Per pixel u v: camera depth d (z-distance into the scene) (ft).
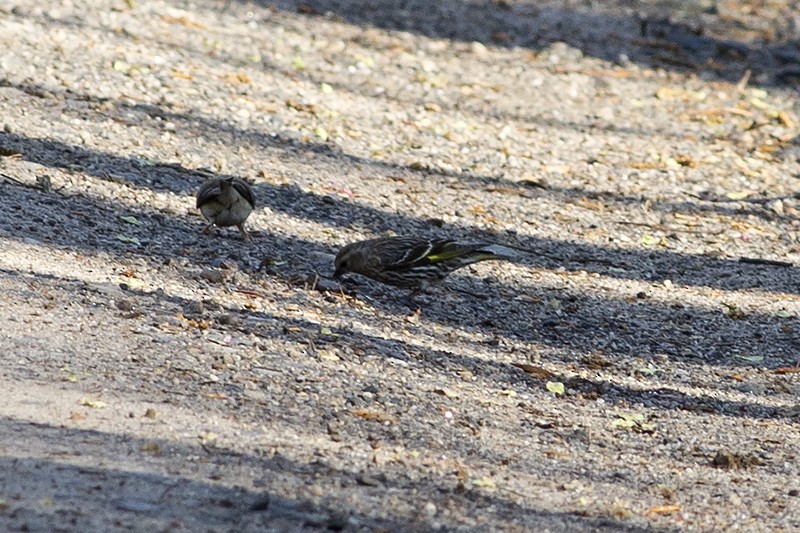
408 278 47.03
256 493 28.81
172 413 33.22
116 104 66.49
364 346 41.86
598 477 34.83
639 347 48.24
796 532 32.53
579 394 41.98
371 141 70.59
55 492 27.17
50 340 36.70
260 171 62.03
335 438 33.88
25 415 31.40
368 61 84.17
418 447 34.47
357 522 28.14
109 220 50.19
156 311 40.91
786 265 60.90
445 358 42.68
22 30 74.28
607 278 56.24
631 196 69.15
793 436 40.70
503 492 32.14
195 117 67.67
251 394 35.70
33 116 61.87
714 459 37.40
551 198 66.90
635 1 107.04
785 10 108.58
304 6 94.48
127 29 79.66
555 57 91.40
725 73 92.94
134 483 28.27
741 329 51.78
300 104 73.56
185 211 53.47
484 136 74.74
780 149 79.10
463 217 61.72
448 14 98.12
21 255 43.65
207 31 83.76
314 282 47.21
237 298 44.21
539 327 48.65
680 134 80.18
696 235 64.23
